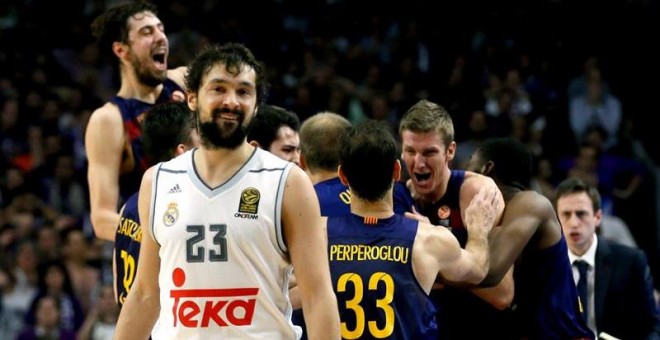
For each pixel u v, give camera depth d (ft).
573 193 37.11
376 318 26.55
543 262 31.09
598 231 41.47
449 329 30.94
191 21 84.84
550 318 31.24
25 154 74.69
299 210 23.38
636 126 77.25
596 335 36.94
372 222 27.04
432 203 30.42
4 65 82.89
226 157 23.65
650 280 37.27
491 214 28.53
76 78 84.43
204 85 23.30
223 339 23.47
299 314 29.84
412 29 83.20
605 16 82.74
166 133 30.27
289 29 85.10
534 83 78.13
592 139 70.59
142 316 24.72
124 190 35.50
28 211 66.95
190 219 23.49
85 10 88.79
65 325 57.88
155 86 35.37
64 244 62.23
